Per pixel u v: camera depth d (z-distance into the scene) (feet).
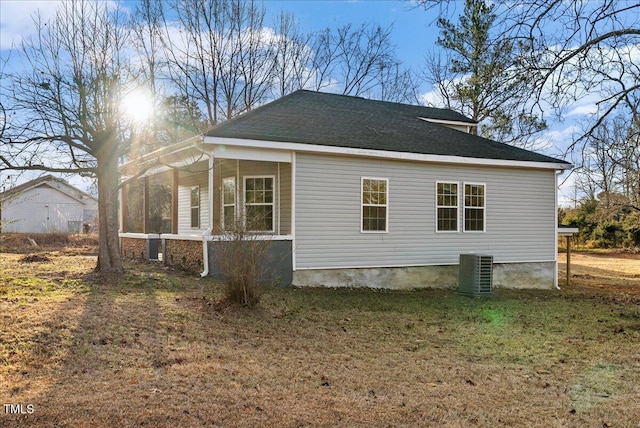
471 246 49.44
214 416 14.53
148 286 34.91
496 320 32.91
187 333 23.90
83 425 13.51
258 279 30.55
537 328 30.68
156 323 24.80
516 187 51.98
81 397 15.38
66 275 38.55
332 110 53.36
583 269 86.58
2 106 35.42
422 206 47.14
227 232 31.48
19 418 13.71
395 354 23.02
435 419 15.28
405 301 38.93
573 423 15.33
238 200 45.78
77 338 21.30
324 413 15.25
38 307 26.13
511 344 25.98
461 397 17.38
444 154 46.75
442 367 21.16
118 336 22.16
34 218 126.31
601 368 21.79
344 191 43.39
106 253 39.88
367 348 23.95
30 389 15.94
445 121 63.82
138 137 42.47
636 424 15.33
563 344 26.32
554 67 26.27
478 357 23.16
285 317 29.55
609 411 16.38
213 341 23.20
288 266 40.86
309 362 20.98
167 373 18.19
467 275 45.11
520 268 52.06
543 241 53.31
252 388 17.16
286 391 17.04
